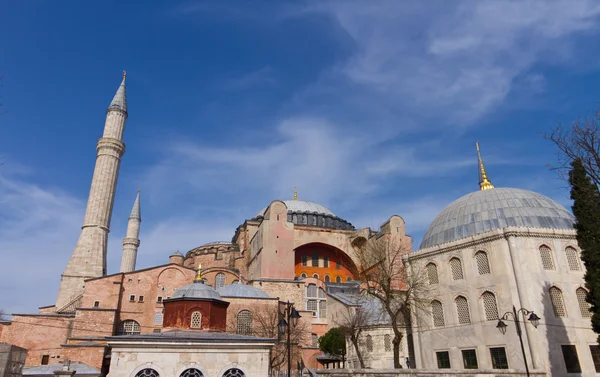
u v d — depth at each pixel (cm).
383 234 6353
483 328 3425
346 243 6912
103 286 5244
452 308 3675
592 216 2572
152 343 2745
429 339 3762
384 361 4416
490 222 3875
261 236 6228
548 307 3262
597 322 2502
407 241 6141
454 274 3766
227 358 2858
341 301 5291
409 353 4209
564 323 3244
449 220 4225
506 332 3272
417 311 3897
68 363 3444
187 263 8162
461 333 3556
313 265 6912
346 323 4662
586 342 3228
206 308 3438
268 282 5647
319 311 5966
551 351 3116
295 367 4500
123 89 7744
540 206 3944
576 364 3144
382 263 4394
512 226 3544
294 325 4309
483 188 5031
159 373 2708
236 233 8169
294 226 6769
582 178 2634
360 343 4600
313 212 7594
